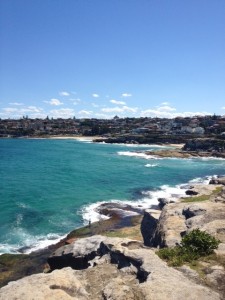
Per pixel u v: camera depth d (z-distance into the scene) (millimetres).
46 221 41469
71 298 12641
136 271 15930
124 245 20375
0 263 29016
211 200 34625
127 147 176625
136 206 49844
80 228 38125
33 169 89750
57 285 13812
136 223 40969
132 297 12703
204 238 17344
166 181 74375
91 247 25172
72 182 70062
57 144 194000
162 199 43562
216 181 55906
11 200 51781
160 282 13477
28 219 41906
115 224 40594
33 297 12586
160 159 122562
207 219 25641
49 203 50750
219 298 12586
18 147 168500
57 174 81000
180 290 12898
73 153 139500
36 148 163875
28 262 29250
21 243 33812
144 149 164875
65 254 25562
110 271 16391
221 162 117875
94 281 15195
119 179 75188
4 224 39312
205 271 14961
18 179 72562
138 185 68125
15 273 27312
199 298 12414
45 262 29234
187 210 29109
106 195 57656
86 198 54812
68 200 53094
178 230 25141
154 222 31344
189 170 94812
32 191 59469
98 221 41906
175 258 16344
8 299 12531
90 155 131250
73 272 16094
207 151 148375
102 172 85375
